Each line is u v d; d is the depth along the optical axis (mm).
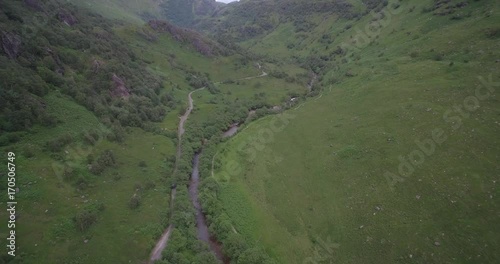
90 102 101062
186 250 67375
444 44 113438
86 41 131125
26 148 76000
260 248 65188
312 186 80125
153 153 99750
